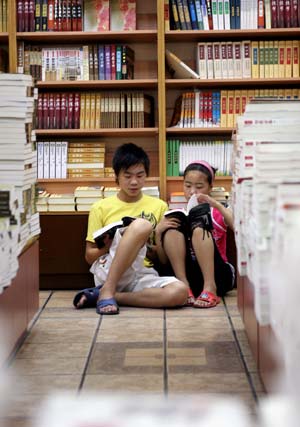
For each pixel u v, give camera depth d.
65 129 5.10
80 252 4.79
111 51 5.10
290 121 3.11
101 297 4.14
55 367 3.09
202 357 3.21
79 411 2.54
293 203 1.81
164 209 4.63
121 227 4.29
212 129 5.07
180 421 2.41
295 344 1.68
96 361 3.17
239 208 3.01
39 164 5.13
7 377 2.95
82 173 5.14
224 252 4.61
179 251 4.40
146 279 4.28
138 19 5.29
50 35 5.04
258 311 2.24
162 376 2.95
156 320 3.90
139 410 2.54
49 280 4.82
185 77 5.12
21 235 3.22
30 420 2.48
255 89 5.16
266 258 2.19
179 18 5.04
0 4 5.01
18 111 3.28
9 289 3.06
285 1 5.04
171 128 5.05
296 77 5.06
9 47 5.00
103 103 5.14
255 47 5.07
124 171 4.50
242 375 2.95
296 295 1.64
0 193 2.80
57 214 4.77
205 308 4.19
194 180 4.62
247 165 2.91
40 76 5.10
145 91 5.36
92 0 5.09
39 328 3.75
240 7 5.04
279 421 2.16
